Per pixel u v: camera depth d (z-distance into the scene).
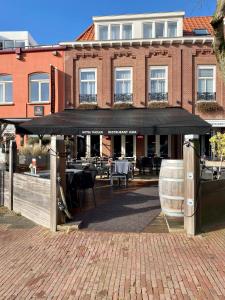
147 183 14.38
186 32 21.88
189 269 5.18
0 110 21.34
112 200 10.41
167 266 5.31
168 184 7.70
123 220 7.95
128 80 20.45
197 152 6.88
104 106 20.44
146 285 4.69
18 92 21.25
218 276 4.93
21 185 9.09
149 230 7.16
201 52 19.94
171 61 20.11
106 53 20.47
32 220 8.40
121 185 13.77
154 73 20.31
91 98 20.62
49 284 4.80
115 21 21.19
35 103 21.05
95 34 21.28
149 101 20.23
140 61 20.23
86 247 6.23
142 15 20.91
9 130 20.95
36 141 20.16
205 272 5.07
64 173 7.57
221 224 7.65
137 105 20.22
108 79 20.42
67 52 20.77
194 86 20.05
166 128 10.98
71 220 7.76
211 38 19.64
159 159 17.45
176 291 4.50
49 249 6.20
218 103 19.91
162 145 20.47
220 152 12.73
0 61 21.44
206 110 19.86
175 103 20.02
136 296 4.39
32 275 5.11
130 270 5.19
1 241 6.78
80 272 5.17
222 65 7.36
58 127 11.51
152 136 20.50
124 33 21.33
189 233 6.81
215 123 19.62
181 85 20.03
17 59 21.25
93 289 4.62
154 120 11.97
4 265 5.52
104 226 7.48
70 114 13.92
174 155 20.38
